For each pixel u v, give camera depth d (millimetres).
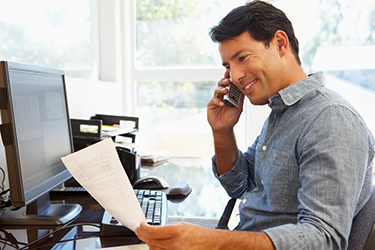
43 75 1097
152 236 700
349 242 812
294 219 937
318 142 821
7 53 1569
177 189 1404
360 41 2691
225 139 1284
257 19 950
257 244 721
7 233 936
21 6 1675
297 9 2598
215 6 2816
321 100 914
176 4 2850
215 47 2846
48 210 1088
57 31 2070
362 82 2721
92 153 736
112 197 744
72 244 863
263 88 990
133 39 2891
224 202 1299
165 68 2893
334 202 752
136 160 1539
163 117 2938
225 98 1267
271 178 967
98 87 2379
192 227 713
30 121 970
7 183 1269
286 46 987
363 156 795
